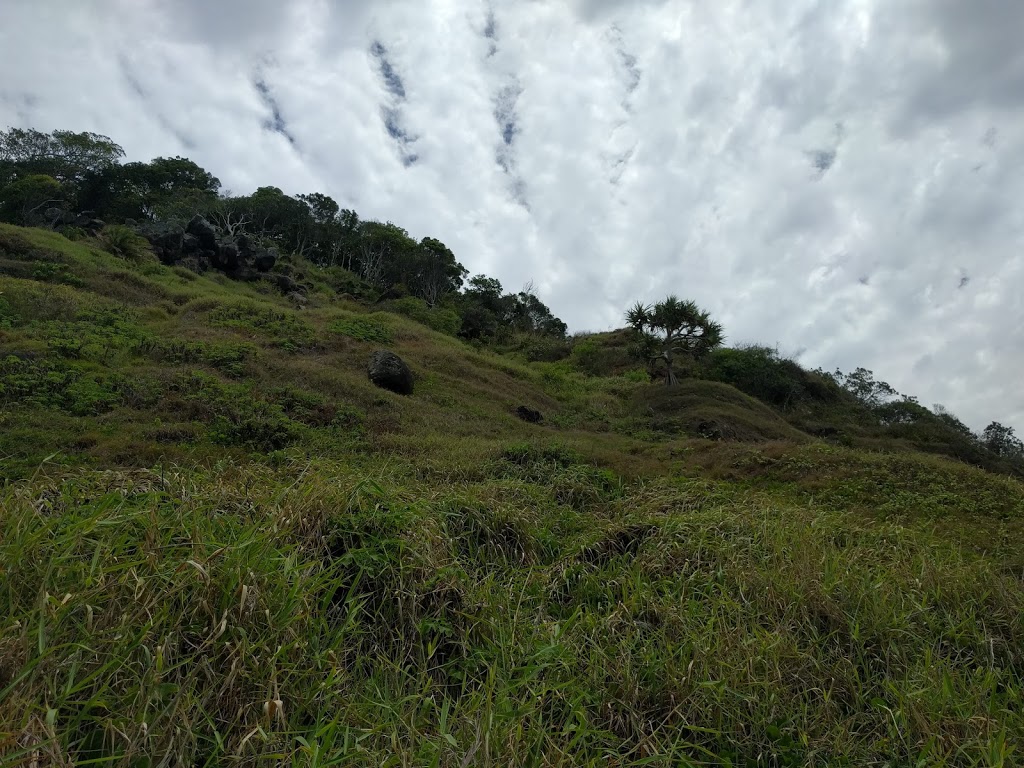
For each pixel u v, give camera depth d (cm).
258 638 268
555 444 1181
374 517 398
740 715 299
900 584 445
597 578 446
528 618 380
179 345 1584
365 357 2022
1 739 179
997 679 346
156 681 223
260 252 3750
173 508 369
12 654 212
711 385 2694
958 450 2702
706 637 348
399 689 287
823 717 305
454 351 2545
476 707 263
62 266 2255
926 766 273
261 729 215
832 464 1184
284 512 375
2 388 1057
